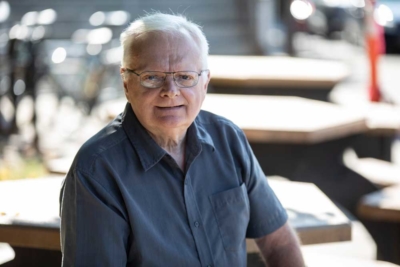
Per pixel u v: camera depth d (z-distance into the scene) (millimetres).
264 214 3041
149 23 2678
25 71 8797
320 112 6008
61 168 5012
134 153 2705
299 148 5816
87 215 2613
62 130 9336
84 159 2654
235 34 15312
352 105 7242
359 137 6586
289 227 3119
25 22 9062
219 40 15148
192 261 2719
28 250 3586
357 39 18797
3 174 6223
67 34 14805
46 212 3416
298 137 5348
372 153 6652
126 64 2689
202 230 2760
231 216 2826
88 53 9672
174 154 2783
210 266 2756
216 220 2807
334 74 7738
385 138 6656
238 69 8117
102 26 10258
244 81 7605
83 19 15125
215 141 2889
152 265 2674
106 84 9859
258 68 8227
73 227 2639
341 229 3467
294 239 3131
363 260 3920
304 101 6598
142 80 2652
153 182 2713
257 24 15297
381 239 5234
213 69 8125
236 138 2930
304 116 5824
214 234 2793
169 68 2641
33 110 8758
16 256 3604
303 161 5863
